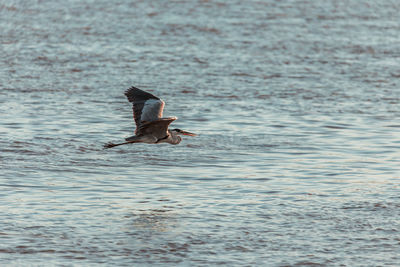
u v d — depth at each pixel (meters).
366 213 14.84
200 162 19.12
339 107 26.08
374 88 29.31
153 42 37.94
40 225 13.85
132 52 35.34
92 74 30.62
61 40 37.94
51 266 11.98
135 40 38.34
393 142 21.45
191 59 34.00
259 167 18.62
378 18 48.12
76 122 23.25
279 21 45.06
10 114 23.88
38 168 18.05
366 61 34.78
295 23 44.69
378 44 39.12
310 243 13.21
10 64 31.94
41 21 43.28
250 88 28.78
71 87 28.34
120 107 25.64
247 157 19.66
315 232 13.77
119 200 15.62
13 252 12.49
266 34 40.84
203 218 14.49
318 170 18.31
